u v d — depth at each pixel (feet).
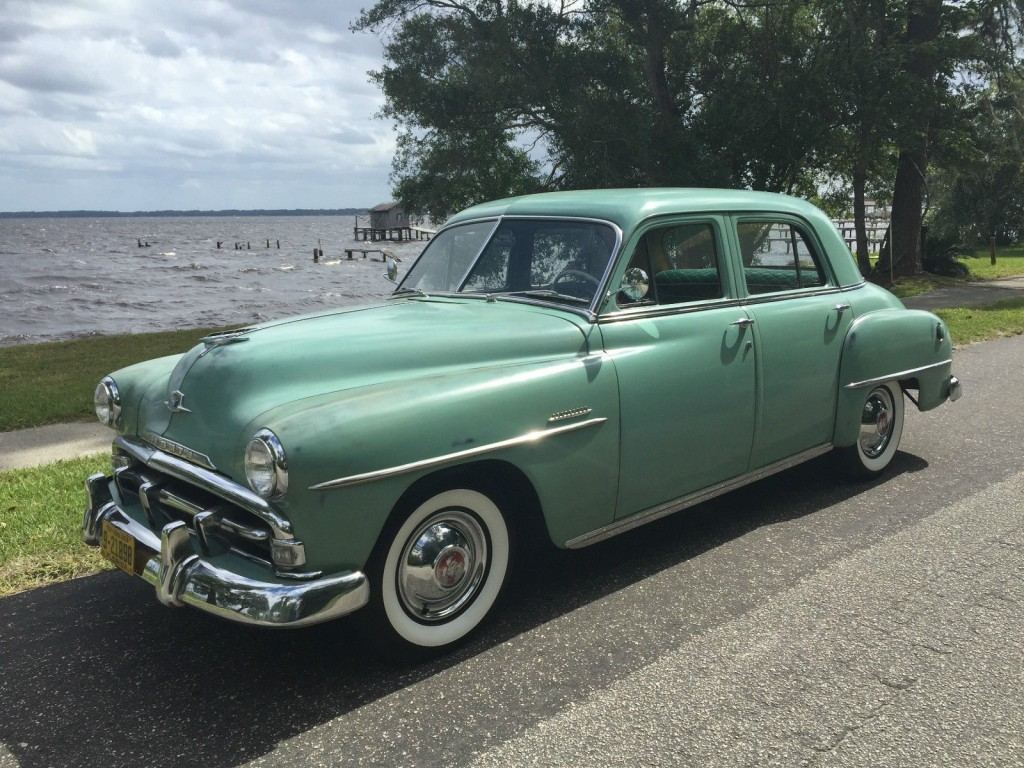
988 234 129.18
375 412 10.33
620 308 13.20
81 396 29.60
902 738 9.41
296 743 9.56
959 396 19.94
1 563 14.69
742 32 73.05
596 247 13.42
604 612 12.62
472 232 15.34
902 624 12.03
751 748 9.28
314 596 9.80
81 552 15.16
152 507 11.58
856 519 16.29
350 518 10.07
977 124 80.74
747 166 74.69
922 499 17.34
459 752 9.32
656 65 72.23
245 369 10.96
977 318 46.26
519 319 12.85
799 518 16.40
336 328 12.21
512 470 11.74
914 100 67.77
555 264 13.82
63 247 399.65
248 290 147.02
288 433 9.75
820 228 17.04
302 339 11.59
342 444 9.90
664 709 10.05
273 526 9.81
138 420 12.35
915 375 18.39
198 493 11.30
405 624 11.00
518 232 14.57
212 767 9.18
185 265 244.22
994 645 11.41
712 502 17.49
